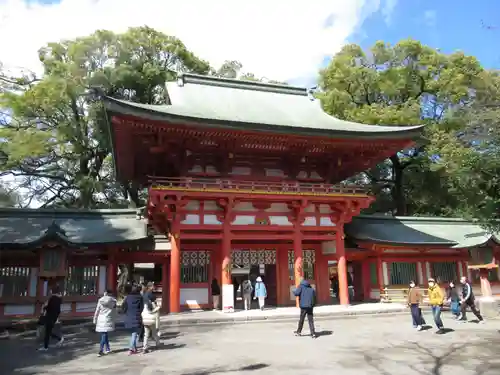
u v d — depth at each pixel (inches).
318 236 968.3
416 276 1104.8
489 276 1167.0
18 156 1353.3
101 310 505.4
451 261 1146.7
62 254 734.5
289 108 1139.9
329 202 965.2
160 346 545.6
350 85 1742.1
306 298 605.3
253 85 1191.6
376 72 1696.6
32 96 1401.3
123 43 1601.9
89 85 1496.1
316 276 1057.5
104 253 927.0
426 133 1535.4
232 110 1014.4
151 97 1686.8
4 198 1669.5
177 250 853.2
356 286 1185.4
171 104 965.2
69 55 1536.7
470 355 458.6
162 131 824.9
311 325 593.9
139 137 858.8
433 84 1620.3
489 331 628.4
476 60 1598.2
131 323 501.4
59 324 609.0
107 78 1528.1
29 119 1507.1
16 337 675.4
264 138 892.0
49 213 1036.5
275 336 609.6
